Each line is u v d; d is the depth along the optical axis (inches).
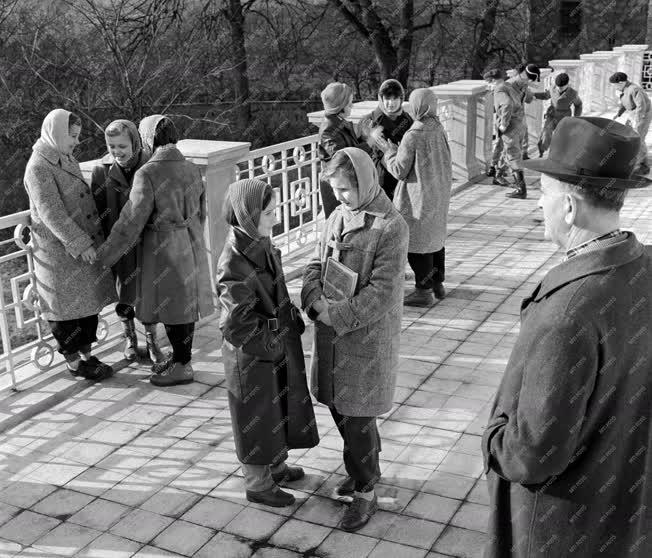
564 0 951.0
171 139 191.3
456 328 239.3
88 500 155.3
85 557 138.1
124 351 219.3
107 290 201.3
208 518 149.1
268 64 805.9
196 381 206.4
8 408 190.1
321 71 840.3
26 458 170.6
